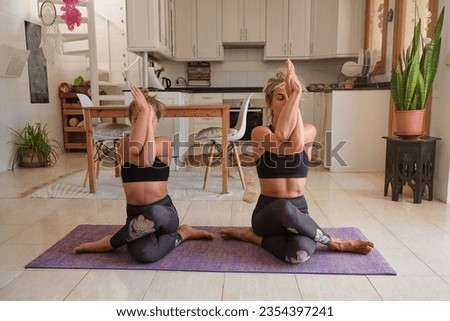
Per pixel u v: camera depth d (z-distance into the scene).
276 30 5.56
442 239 2.21
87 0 5.16
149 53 5.06
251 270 1.83
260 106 5.38
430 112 3.18
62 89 5.89
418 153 2.90
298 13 5.51
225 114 3.17
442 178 2.99
